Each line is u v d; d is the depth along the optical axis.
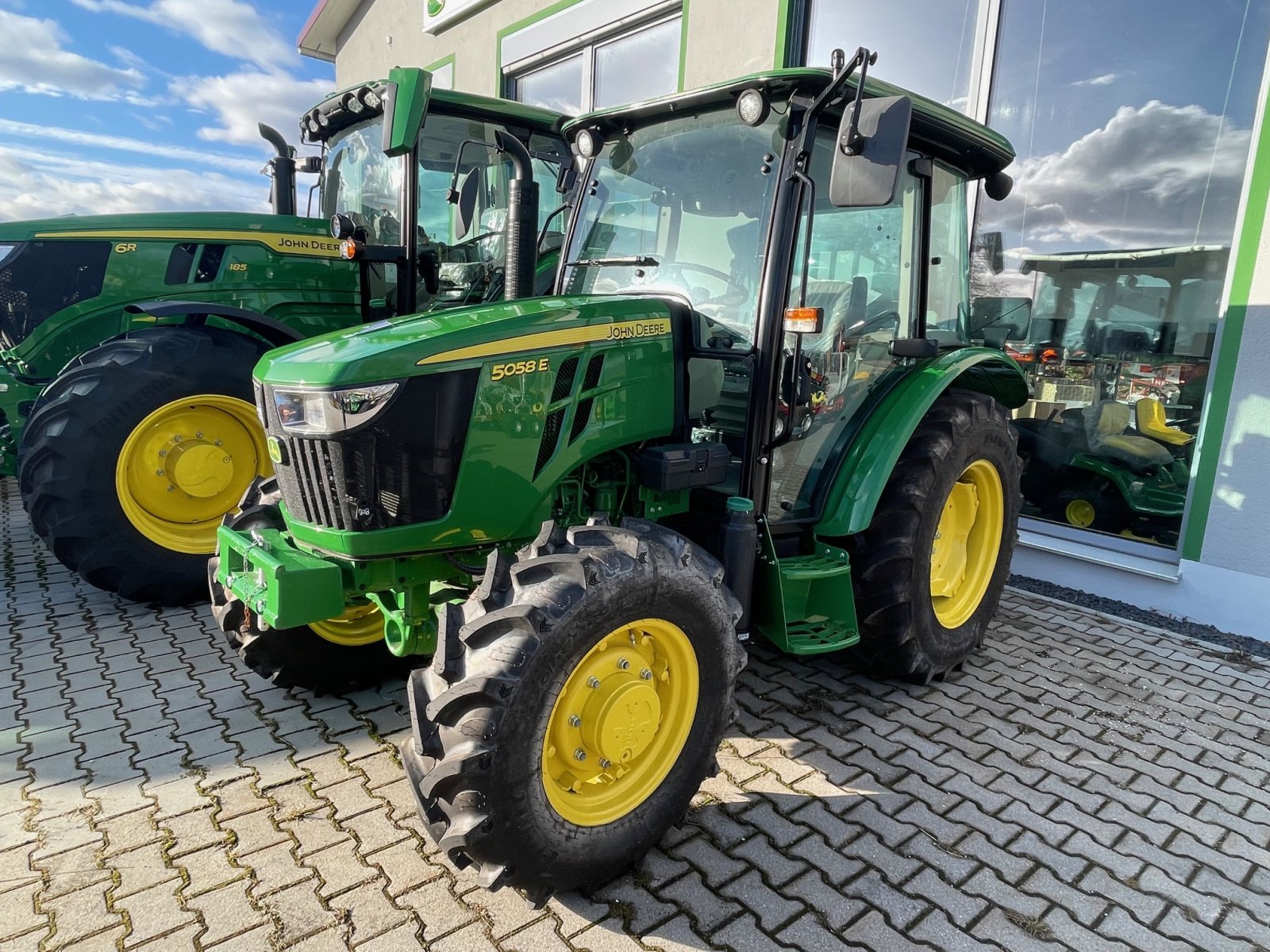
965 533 3.51
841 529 2.91
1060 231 4.82
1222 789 2.71
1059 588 4.62
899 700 3.25
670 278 2.93
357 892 2.10
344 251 4.37
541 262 5.02
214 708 3.03
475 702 1.87
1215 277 4.17
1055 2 4.70
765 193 2.70
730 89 2.67
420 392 2.18
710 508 2.85
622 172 3.12
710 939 1.98
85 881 2.11
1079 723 3.11
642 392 2.58
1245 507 3.92
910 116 2.21
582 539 2.09
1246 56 4.02
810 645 2.77
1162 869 2.30
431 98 4.77
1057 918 2.10
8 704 3.03
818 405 2.98
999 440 3.41
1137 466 4.48
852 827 2.43
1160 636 3.98
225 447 4.11
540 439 2.36
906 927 2.04
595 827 2.07
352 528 2.20
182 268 4.59
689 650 2.21
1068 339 4.80
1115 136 4.53
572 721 2.02
